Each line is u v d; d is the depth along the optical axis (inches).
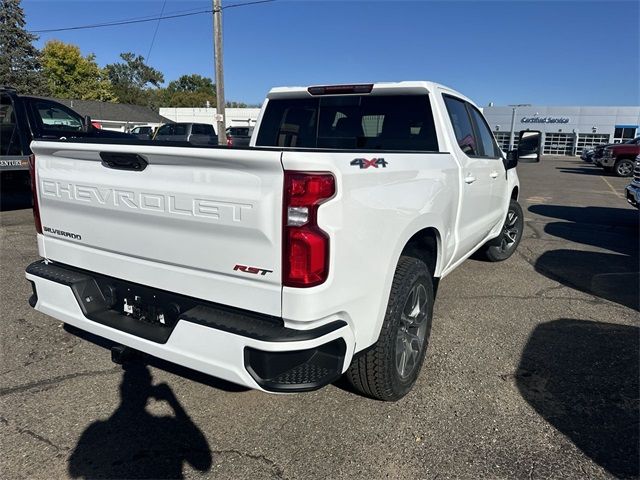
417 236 123.3
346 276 87.3
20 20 1882.4
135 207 97.3
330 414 112.8
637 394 122.4
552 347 148.3
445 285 206.1
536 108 2132.1
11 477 92.0
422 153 122.9
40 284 116.1
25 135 331.9
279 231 80.7
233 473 94.0
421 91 147.6
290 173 79.0
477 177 163.6
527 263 245.1
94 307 110.6
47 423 108.4
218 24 668.1
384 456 98.8
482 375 131.1
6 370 130.8
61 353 140.9
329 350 91.4
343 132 163.5
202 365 89.1
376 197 93.6
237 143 247.0
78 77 2561.5
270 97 177.6
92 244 109.3
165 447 101.3
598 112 2052.2
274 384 83.4
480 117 185.8
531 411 114.7
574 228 350.9
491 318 170.6
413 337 118.8
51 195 115.0
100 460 97.1
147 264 99.7
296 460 97.6
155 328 100.9
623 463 97.3
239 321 87.4
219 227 86.3
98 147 99.0
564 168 1142.3
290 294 82.0
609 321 169.0
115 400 117.7
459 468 95.7
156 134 837.8
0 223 321.4
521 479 92.8
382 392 111.9
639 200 321.1
